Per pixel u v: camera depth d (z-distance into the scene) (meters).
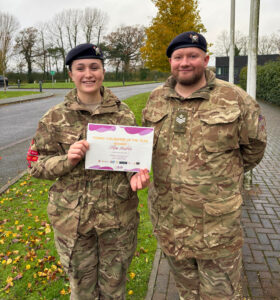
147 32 14.03
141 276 2.87
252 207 4.34
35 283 2.80
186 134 1.89
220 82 1.97
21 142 8.48
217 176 1.84
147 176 1.82
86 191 1.90
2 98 21.64
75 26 55.09
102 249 2.01
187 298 2.19
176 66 1.89
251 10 4.43
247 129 1.89
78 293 2.04
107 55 58.19
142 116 2.15
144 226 3.77
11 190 4.95
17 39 51.19
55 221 1.97
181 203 1.92
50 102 19.77
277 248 3.29
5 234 3.59
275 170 6.07
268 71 17.83
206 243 1.89
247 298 2.57
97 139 1.81
